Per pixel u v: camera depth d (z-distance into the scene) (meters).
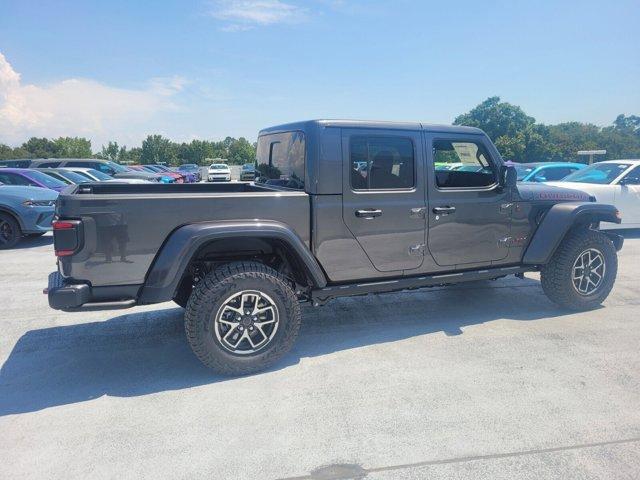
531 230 4.71
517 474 2.40
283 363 3.75
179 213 3.28
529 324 4.56
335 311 5.00
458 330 4.42
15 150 81.88
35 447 2.67
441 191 4.16
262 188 4.46
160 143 80.94
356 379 3.46
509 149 56.22
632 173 9.05
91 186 4.24
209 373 3.61
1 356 3.94
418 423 2.87
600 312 4.91
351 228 3.81
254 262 3.61
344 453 2.59
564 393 3.21
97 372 3.64
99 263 3.16
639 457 2.53
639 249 8.26
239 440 2.73
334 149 3.69
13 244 8.85
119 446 2.68
